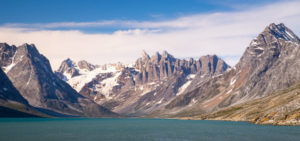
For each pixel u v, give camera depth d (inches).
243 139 6235.2
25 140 6176.2
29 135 7180.1
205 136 7062.0
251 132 7564.0
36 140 6190.9
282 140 5905.5
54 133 7854.3
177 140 6348.4
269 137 6402.6
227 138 6515.8
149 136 7190.0
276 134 6914.4
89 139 6510.8
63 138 6653.5
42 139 6392.7
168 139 6540.4
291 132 7273.6
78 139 6491.1
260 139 6127.0
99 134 7716.5
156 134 7721.5
